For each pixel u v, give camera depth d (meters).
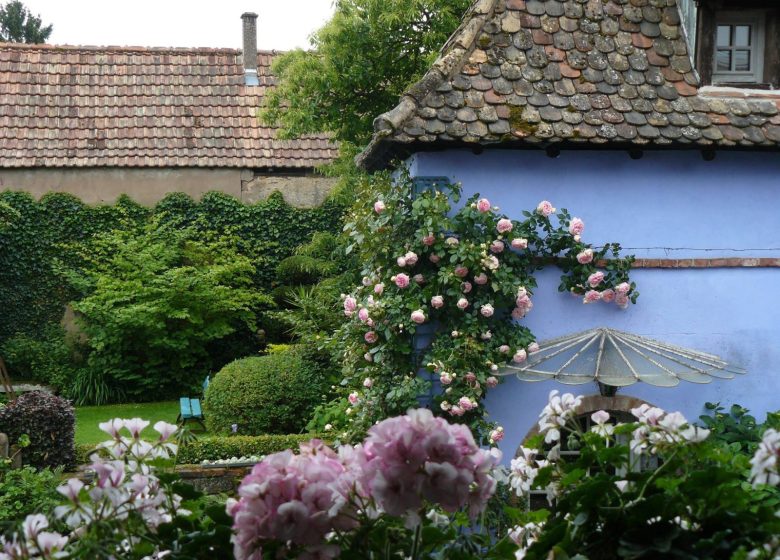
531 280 8.32
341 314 14.84
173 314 17.81
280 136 16.08
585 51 8.91
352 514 3.06
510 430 8.47
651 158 8.69
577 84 8.66
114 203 19.81
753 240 8.79
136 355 18.72
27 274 19.52
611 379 7.77
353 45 14.75
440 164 8.46
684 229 8.72
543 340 8.49
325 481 2.97
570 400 3.87
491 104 8.38
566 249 8.52
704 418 8.48
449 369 8.02
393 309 8.14
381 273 8.59
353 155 15.91
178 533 3.47
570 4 9.22
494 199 8.52
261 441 11.88
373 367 8.60
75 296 19.66
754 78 9.15
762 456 2.99
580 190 8.61
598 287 8.48
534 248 8.55
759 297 8.79
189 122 20.72
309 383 13.82
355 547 3.11
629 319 8.62
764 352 8.77
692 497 3.24
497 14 9.03
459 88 8.42
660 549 3.17
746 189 8.80
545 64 8.74
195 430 15.30
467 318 8.15
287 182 20.48
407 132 8.02
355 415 9.48
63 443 10.90
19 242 19.47
